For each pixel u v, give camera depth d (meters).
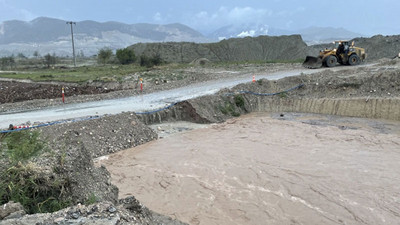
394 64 32.28
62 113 20.33
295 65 40.94
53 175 7.34
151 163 15.09
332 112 24.69
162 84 31.47
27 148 8.12
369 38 58.75
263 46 75.50
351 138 18.39
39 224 5.52
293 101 26.58
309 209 10.77
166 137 19.14
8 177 6.98
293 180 12.93
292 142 17.89
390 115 22.50
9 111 21.22
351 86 26.11
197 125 21.83
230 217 10.44
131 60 69.81
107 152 16.31
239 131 20.38
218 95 25.06
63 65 78.00
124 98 25.70
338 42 35.72
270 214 10.55
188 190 12.34
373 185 12.34
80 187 7.71
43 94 28.88
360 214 10.40
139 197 11.86
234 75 34.81
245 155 15.86
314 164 14.53
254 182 12.87
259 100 26.81
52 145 9.58
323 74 29.61
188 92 26.98
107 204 6.24
